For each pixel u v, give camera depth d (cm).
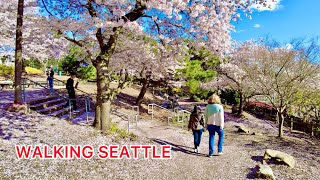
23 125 836
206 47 932
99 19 764
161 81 2042
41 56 2223
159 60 1470
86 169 618
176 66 1666
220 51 942
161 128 1358
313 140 1259
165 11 713
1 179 487
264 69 1372
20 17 956
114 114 1527
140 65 1675
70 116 1078
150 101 2428
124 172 636
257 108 2544
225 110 2522
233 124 1798
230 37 928
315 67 1206
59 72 3312
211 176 656
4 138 702
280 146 1026
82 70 2872
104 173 612
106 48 957
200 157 827
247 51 1947
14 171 533
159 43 1072
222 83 2312
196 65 2025
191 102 3083
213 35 881
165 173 662
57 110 1163
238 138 1238
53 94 1505
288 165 736
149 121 1568
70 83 1276
